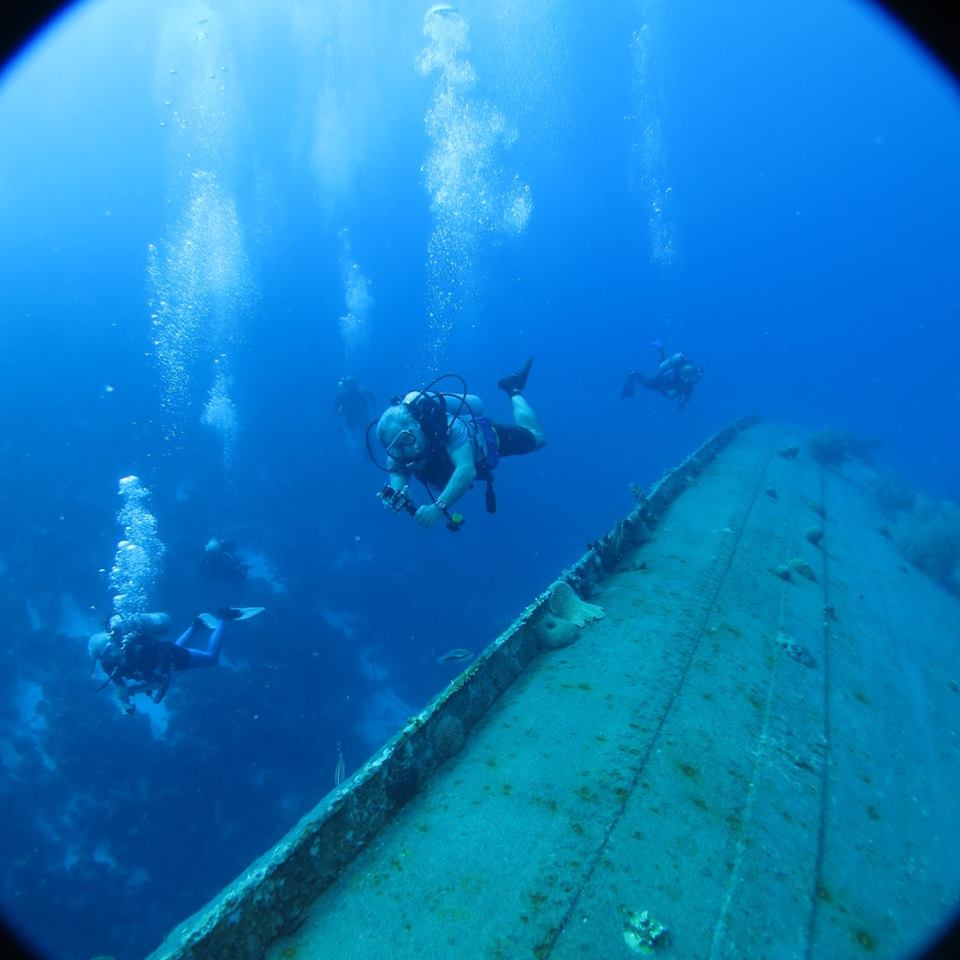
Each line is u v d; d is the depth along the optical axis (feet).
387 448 9.82
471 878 4.96
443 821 5.60
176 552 42.27
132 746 26.78
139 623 17.53
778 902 4.98
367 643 37.17
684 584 10.48
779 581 11.68
